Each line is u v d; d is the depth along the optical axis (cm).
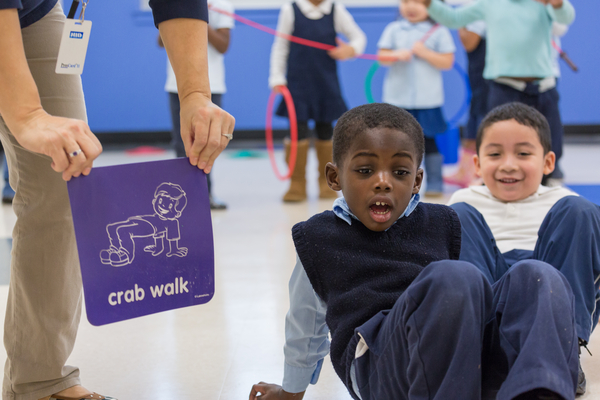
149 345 150
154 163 98
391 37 331
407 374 81
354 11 523
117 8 518
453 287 78
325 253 98
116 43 523
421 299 80
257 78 539
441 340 78
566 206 118
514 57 255
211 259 103
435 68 326
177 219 100
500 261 133
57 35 113
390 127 94
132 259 98
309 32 323
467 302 77
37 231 112
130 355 145
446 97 529
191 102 102
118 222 96
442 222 103
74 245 115
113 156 495
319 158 336
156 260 99
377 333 89
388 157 93
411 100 324
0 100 91
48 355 114
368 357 91
